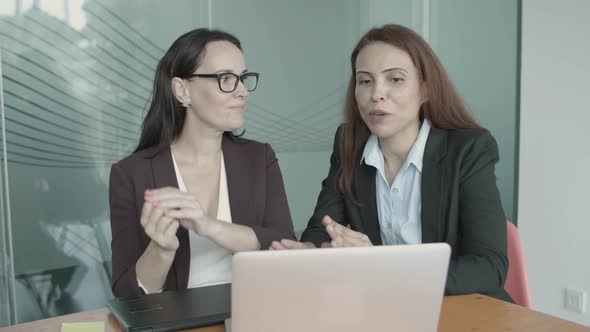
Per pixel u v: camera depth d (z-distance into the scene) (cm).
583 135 272
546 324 114
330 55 333
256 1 305
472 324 114
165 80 167
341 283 91
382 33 164
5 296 248
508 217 317
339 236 137
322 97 333
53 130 256
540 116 289
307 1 322
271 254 88
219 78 157
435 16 329
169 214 131
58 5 253
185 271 161
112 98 270
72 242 264
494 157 161
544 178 290
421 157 166
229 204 172
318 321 92
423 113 175
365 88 164
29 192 252
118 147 274
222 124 161
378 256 91
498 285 142
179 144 173
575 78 273
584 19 267
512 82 308
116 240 162
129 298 128
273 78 314
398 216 171
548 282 291
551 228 288
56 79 255
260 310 91
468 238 152
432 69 164
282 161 322
